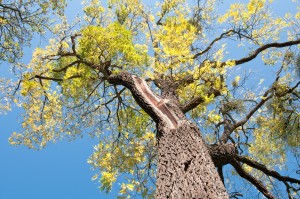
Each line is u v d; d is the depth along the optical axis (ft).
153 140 23.25
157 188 10.26
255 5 24.00
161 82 19.77
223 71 18.29
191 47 25.55
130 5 29.01
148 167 22.49
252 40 25.94
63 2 27.94
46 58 28.09
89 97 27.09
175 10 28.32
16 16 28.30
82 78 22.80
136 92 16.22
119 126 26.89
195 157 11.14
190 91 19.07
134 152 23.49
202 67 18.26
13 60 27.58
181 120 13.82
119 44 20.62
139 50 23.65
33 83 25.99
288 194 20.99
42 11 28.19
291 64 27.89
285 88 26.81
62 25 28.66
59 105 29.96
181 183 9.82
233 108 23.50
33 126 30.27
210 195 9.22
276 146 27.63
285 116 27.17
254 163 20.51
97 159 25.29
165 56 17.87
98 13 29.17
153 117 14.74
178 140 12.25
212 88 19.45
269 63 28.27
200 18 28.73
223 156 15.08
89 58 21.33
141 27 30.50
